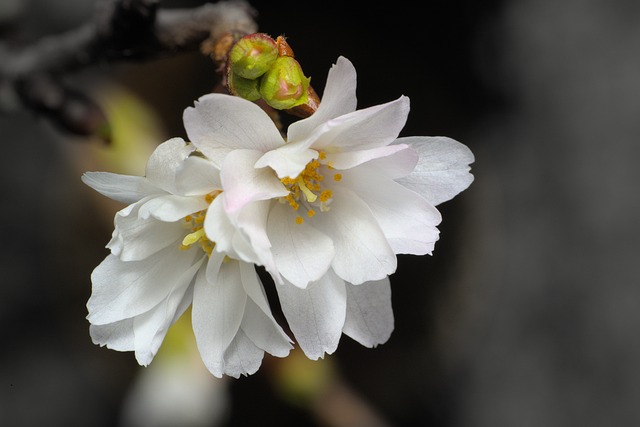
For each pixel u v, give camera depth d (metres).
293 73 0.24
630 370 0.36
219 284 0.25
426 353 0.35
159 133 0.32
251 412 0.36
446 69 0.35
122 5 0.26
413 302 0.35
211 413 0.31
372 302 0.26
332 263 0.25
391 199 0.25
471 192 0.36
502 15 0.36
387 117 0.25
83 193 0.35
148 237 0.25
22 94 0.29
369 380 0.35
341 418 0.33
